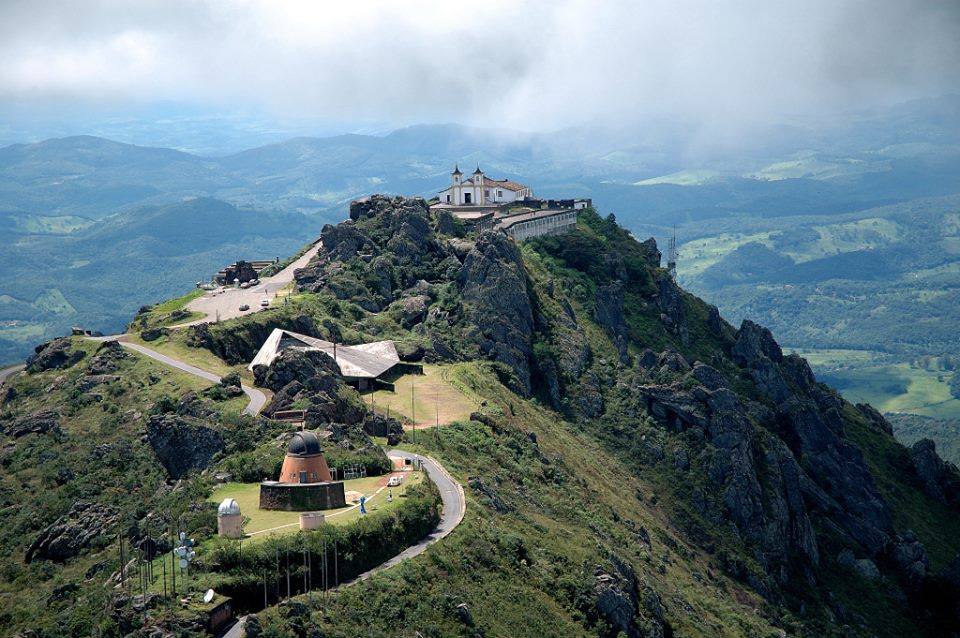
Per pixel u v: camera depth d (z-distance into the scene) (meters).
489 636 172.75
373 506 186.75
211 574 156.75
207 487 198.75
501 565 192.00
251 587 157.12
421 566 178.62
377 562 176.88
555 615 187.00
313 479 186.25
